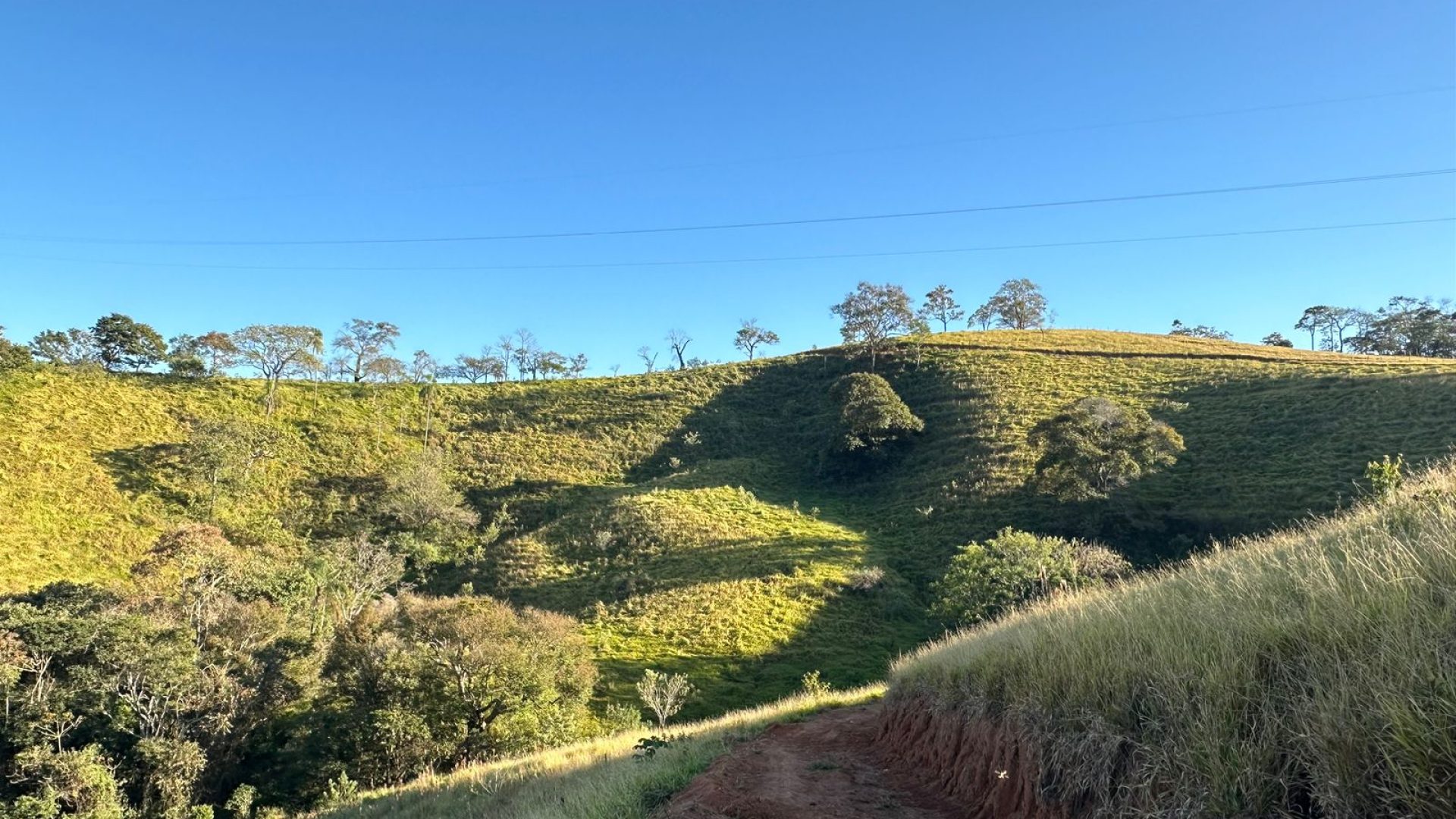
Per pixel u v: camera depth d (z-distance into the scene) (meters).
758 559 38.50
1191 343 74.56
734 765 7.35
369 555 43.78
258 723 25.12
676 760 8.31
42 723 20.39
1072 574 24.98
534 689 23.77
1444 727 2.56
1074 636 5.46
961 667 7.04
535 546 45.81
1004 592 25.23
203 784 22.36
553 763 15.04
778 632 30.86
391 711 22.53
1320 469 35.09
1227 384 51.09
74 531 41.72
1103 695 4.41
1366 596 3.56
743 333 99.06
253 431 56.66
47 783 19.00
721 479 54.97
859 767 7.41
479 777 15.59
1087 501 37.75
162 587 33.03
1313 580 4.14
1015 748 5.17
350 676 25.52
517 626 25.91
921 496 47.34
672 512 46.00
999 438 50.50
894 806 5.88
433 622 25.98
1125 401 52.41
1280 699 3.38
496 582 42.38
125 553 41.19
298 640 26.83
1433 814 2.47
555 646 25.88
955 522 41.84
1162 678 3.99
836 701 12.80
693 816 5.47
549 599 38.56
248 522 48.19
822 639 30.38
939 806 5.84
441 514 50.97
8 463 45.28
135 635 23.19
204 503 48.50
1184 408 48.44
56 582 29.55
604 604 36.12
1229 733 3.42
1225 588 4.99
